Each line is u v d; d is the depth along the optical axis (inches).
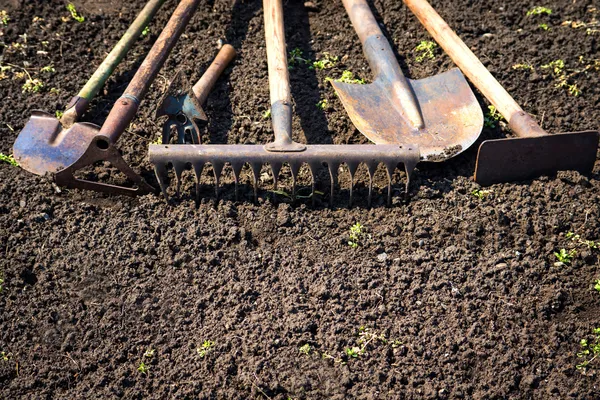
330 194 56.7
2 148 58.9
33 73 63.7
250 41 67.1
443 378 48.5
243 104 62.1
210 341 49.8
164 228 54.6
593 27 67.5
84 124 58.3
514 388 48.3
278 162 54.8
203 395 47.8
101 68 61.1
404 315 50.8
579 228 54.4
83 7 69.2
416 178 57.3
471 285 51.9
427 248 53.8
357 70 64.9
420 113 60.1
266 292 51.7
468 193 56.3
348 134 60.3
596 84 63.2
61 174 55.7
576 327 50.4
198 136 57.7
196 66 64.8
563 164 56.4
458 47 62.4
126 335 50.1
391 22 68.7
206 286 52.0
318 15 69.8
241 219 55.2
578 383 48.3
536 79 63.4
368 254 53.5
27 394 48.1
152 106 61.9
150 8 64.9
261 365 48.6
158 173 54.9
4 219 54.6
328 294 51.4
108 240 53.9
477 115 59.4
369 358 49.1
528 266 52.9
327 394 47.9
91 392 48.1
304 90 63.2
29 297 51.5
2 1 68.5
